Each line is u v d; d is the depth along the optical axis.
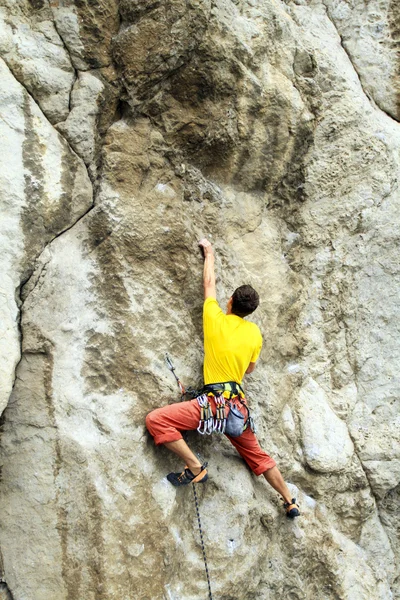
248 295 4.02
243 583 4.05
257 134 4.61
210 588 3.91
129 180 4.10
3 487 3.65
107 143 4.09
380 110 5.41
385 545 4.99
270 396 4.68
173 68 4.11
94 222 3.96
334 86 4.97
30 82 3.92
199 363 4.22
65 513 3.58
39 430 3.66
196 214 4.45
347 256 5.04
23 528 3.59
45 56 3.98
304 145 4.89
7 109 3.77
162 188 4.26
